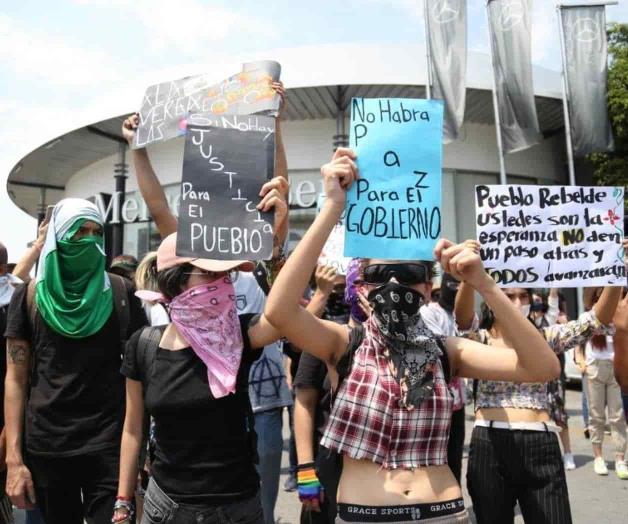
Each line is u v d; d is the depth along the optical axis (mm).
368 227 2156
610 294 3012
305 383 3004
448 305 4203
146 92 3373
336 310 3863
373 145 2195
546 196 3018
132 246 19500
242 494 2275
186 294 2316
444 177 17094
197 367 2291
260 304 3740
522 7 13914
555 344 3164
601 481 6211
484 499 3271
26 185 23656
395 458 1996
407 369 2051
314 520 2961
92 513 2848
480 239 2992
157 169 18422
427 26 13820
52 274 2896
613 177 15734
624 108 15117
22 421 2979
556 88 16297
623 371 5102
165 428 2297
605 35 14242
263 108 3043
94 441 2871
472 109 16422
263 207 2338
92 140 18641
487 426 3295
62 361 2910
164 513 2250
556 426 3254
